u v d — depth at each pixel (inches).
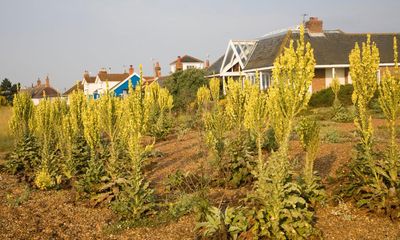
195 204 310.2
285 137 263.0
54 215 335.0
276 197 236.7
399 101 275.9
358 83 299.4
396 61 279.3
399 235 244.7
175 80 1444.4
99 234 288.8
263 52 1409.9
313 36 1364.4
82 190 367.6
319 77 1309.1
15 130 541.0
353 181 299.1
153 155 538.3
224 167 381.4
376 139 516.1
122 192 323.3
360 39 1380.4
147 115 337.1
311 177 296.5
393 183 277.0
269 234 231.9
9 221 320.5
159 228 292.0
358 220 269.9
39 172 449.4
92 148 381.4
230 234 242.7
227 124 412.8
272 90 286.5
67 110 555.5
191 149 566.9
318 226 264.2
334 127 680.4
